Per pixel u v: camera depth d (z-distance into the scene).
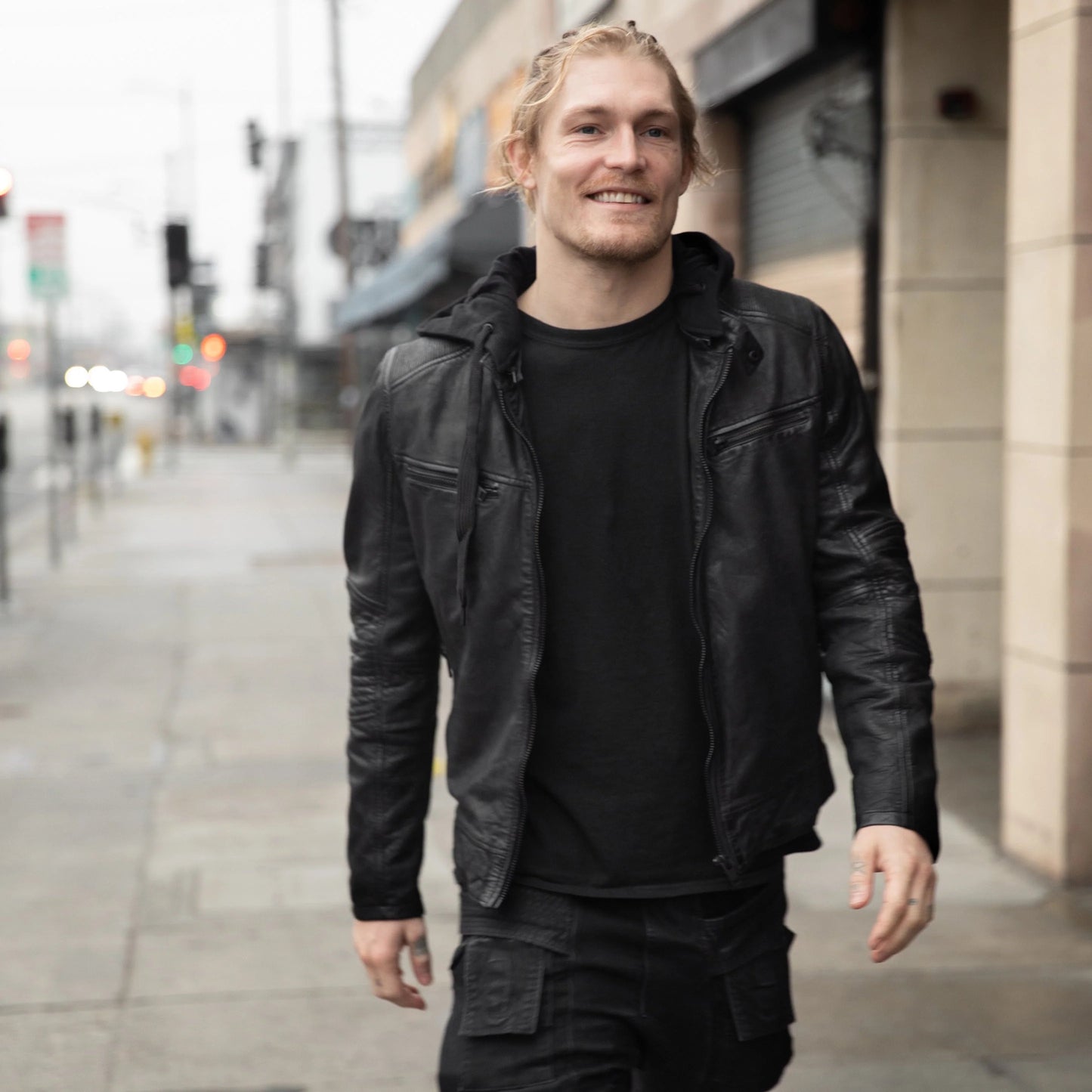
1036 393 4.97
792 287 8.68
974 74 7.09
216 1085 3.76
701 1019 2.19
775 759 2.19
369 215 51.72
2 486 12.45
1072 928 4.74
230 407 52.12
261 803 6.48
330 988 4.38
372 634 2.40
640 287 2.19
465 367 2.25
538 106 2.20
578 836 2.19
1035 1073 3.74
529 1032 2.17
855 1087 3.67
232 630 11.27
